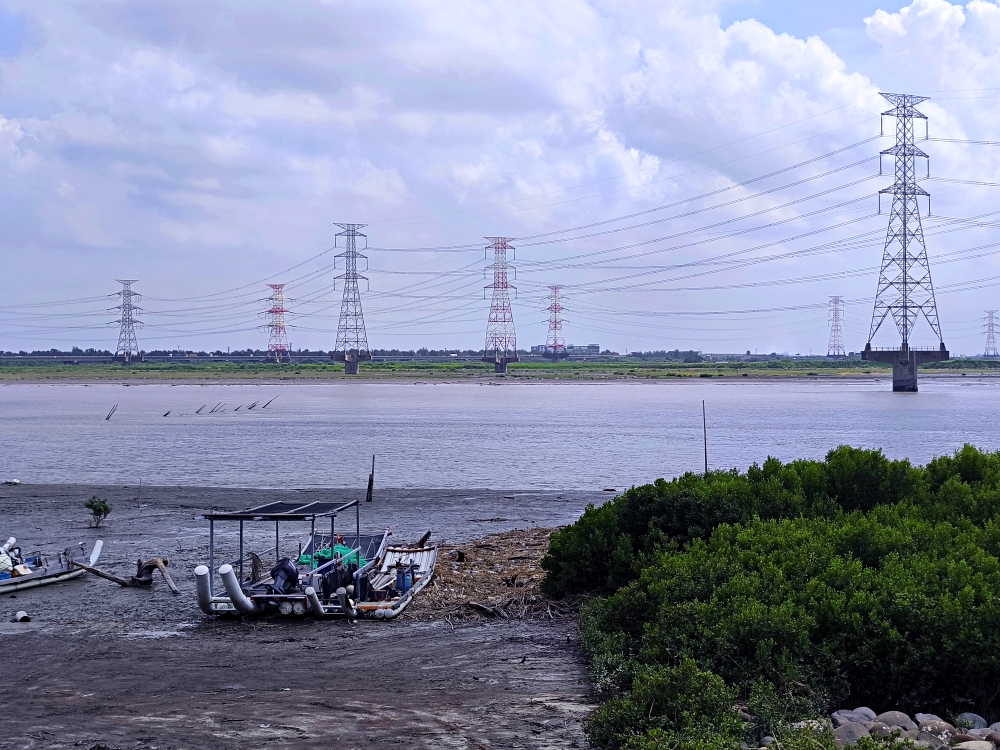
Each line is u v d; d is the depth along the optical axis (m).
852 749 11.36
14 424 98.50
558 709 15.19
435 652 18.62
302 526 35.50
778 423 96.38
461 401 151.62
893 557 17.19
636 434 82.81
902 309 165.25
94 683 16.83
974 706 14.13
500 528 35.12
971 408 124.94
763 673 14.66
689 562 18.17
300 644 19.33
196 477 52.38
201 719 14.90
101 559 28.98
